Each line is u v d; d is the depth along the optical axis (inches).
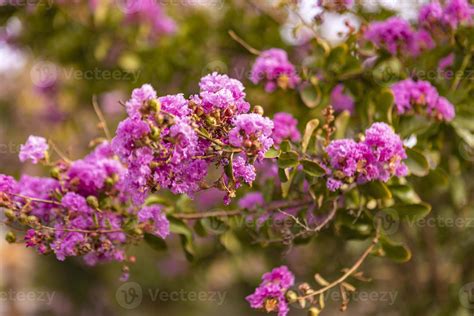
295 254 172.9
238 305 289.0
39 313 356.8
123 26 168.7
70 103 213.8
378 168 88.0
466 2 109.2
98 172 92.6
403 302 172.6
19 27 179.6
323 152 94.0
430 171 112.9
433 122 108.1
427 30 113.2
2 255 360.5
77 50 177.9
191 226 117.5
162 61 166.7
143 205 99.3
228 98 72.6
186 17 172.1
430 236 159.9
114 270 335.9
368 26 115.6
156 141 70.4
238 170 73.7
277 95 124.2
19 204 91.0
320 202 96.0
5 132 298.4
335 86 117.5
